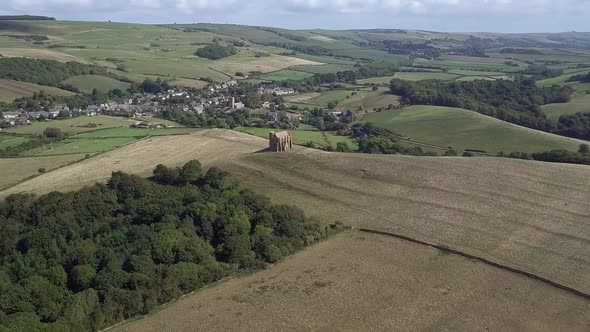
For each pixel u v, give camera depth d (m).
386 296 74.81
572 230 92.69
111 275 78.00
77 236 97.44
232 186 114.44
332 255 88.19
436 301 73.50
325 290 76.75
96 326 69.19
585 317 69.81
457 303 73.00
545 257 85.06
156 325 69.62
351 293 75.75
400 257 86.56
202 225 95.00
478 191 109.69
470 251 87.62
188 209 100.75
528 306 72.38
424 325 68.12
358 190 114.81
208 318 70.62
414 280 79.06
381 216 102.88
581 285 77.00
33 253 91.19
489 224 96.69
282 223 96.31
